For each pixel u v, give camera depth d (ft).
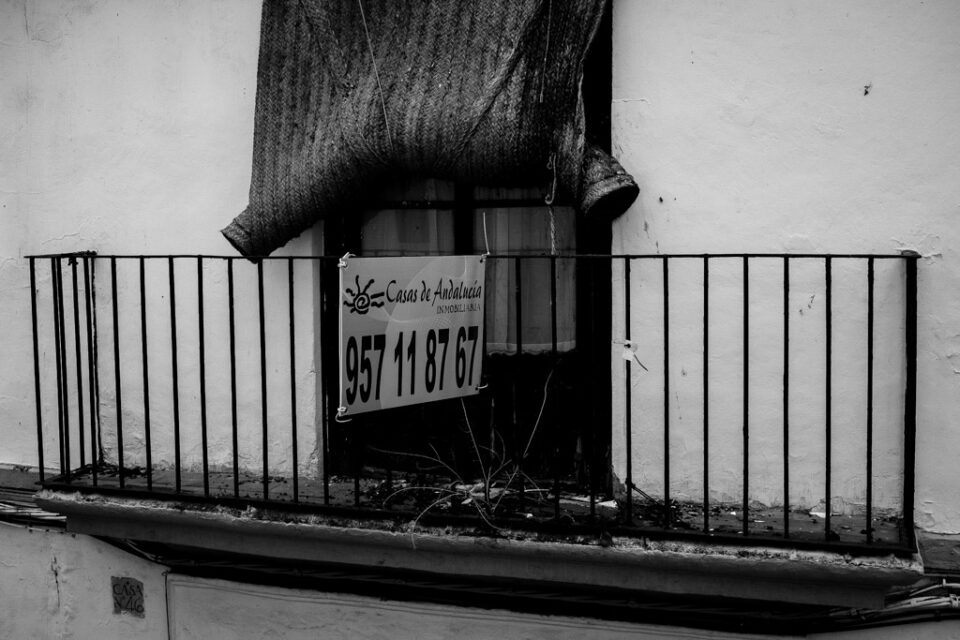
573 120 12.64
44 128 15.92
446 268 12.93
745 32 12.54
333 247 14.79
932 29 11.91
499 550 12.50
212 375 15.30
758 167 12.63
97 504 14.20
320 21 13.70
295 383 14.06
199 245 15.17
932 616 12.35
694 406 13.19
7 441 16.83
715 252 12.89
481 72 12.85
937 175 12.03
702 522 12.62
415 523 12.84
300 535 13.34
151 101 15.24
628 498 12.30
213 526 13.78
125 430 15.98
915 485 12.41
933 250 12.11
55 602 16.44
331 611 14.60
